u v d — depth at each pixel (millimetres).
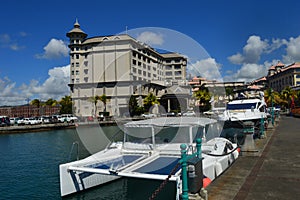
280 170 6910
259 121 15203
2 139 29578
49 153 18266
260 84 108000
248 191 5277
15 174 12188
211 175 7125
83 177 8133
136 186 8750
